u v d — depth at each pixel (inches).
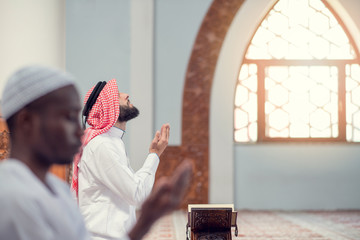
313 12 290.5
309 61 289.0
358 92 289.4
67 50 273.9
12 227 22.9
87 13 276.4
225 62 277.7
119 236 68.1
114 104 73.4
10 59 217.3
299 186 280.5
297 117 288.4
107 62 275.3
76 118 26.7
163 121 276.2
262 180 280.4
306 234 190.9
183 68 278.2
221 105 276.8
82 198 69.8
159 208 26.7
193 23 279.3
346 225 217.9
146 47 274.8
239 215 254.8
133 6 276.1
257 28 289.4
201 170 274.2
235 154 280.5
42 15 239.5
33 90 24.8
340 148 282.0
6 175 24.2
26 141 25.6
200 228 101.5
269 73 289.0
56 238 24.6
